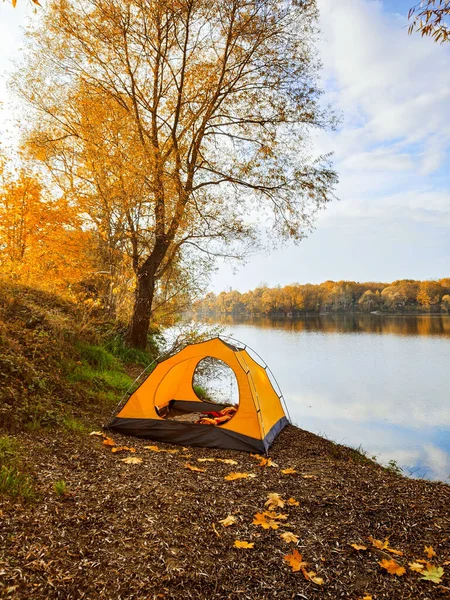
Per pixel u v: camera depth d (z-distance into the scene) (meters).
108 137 12.86
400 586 3.16
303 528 4.07
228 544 3.71
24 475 4.39
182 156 13.50
